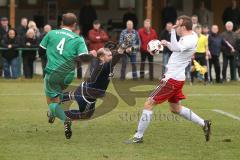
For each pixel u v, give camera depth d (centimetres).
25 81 4331
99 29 4428
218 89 4006
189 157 1986
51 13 6531
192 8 6550
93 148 2111
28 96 3553
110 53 2323
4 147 2109
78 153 2030
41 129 2461
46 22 6512
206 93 3788
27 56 4466
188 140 2267
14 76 4500
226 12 5572
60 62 2203
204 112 3000
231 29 4466
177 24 2148
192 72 4281
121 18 6562
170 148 2123
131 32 4356
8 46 4438
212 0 6619
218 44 4391
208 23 6344
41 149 2084
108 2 6600
